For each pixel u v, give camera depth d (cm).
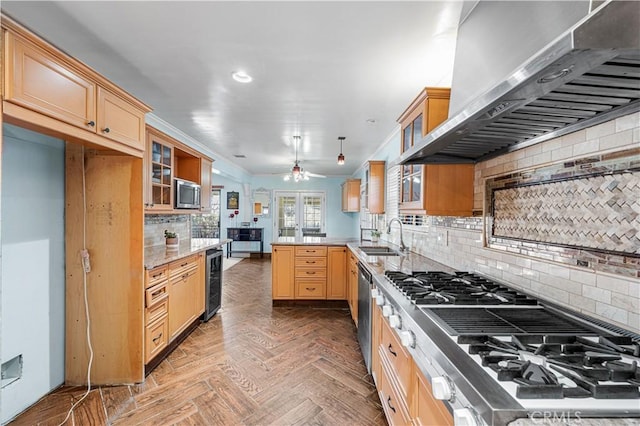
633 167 100
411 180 242
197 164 410
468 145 167
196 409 195
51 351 210
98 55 203
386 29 172
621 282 104
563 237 130
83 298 221
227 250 855
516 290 159
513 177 164
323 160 626
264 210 878
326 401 204
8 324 181
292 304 415
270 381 227
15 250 185
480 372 80
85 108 170
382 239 496
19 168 187
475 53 132
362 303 262
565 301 129
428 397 107
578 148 122
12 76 127
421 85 249
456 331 109
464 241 217
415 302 141
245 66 218
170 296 270
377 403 202
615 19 61
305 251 410
